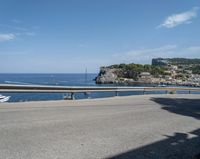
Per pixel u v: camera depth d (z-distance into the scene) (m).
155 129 7.81
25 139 6.04
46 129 7.15
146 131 7.47
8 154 4.91
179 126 8.51
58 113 10.24
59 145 5.62
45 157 4.80
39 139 6.07
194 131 7.76
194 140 6.61
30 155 4.89
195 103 17.72
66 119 8.84
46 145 5.59
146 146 5.86
